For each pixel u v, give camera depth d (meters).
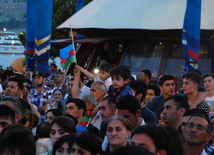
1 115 7.75
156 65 26.72
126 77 9.92
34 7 25.09
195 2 19.78
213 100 13.34
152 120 9.19
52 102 16.05
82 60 31.45
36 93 17.33
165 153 5.51
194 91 10.88
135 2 27.78
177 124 8.70
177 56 26.25
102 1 30.39
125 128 6.71
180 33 25.55
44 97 17.31
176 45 26.39
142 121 8.23
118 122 6.69
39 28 22.94
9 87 12.59
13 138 5.06
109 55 31.25
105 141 7.23
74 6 51.56
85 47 31.88
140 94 9.94
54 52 51.72
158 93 13.46
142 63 27.23
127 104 7.86
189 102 10.95
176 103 8.63
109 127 6.70
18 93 12.69
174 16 24.91
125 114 7.86
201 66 24.89
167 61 26.25
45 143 9.01
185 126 7.93
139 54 27.62
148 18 25.45
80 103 10.48
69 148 6.72
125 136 6.69
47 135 9.55
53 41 30.42
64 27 28.55
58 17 51.25
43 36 23.00
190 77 10.80
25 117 9.77
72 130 8.02
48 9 22.92
